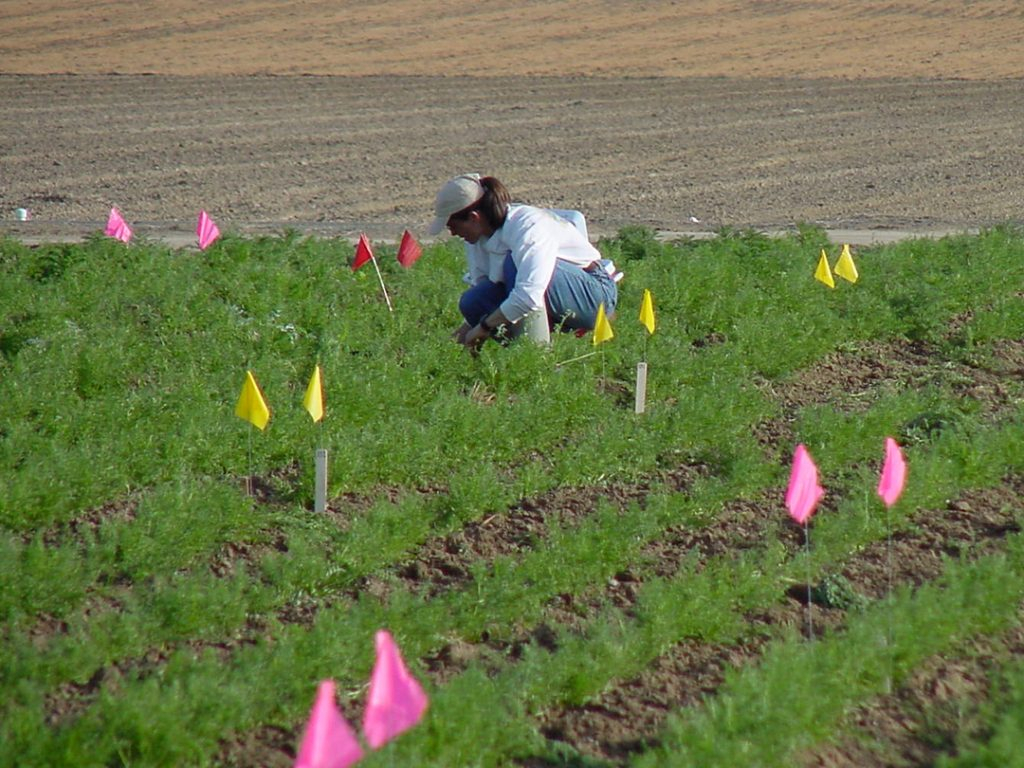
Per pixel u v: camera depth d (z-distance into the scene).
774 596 22.50
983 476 27.55
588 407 30.81
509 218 33.00
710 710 18.27
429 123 104.62
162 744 17.55
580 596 22.84
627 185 78.44
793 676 18.67
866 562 24.17
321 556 23.31
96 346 32.53
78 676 19.64
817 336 36.84
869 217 66.69
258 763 18.05
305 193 74.44
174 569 23.23
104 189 74.69
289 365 32.78
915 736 18.69
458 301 38.16
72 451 26.62
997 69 141.12
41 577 22.00
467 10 177.62
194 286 38.47
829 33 164.38
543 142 95.81
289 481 27.38
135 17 165.00
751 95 123.31
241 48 148.50
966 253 45.81
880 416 30.22
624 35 161.88
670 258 43.72
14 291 37.38
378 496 26.88
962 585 21.80
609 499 27.03
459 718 17.95
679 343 35.19
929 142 96.88
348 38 156.25
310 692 19.25
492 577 23.16
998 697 19.08
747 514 26.31
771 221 65.44
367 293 40.34
